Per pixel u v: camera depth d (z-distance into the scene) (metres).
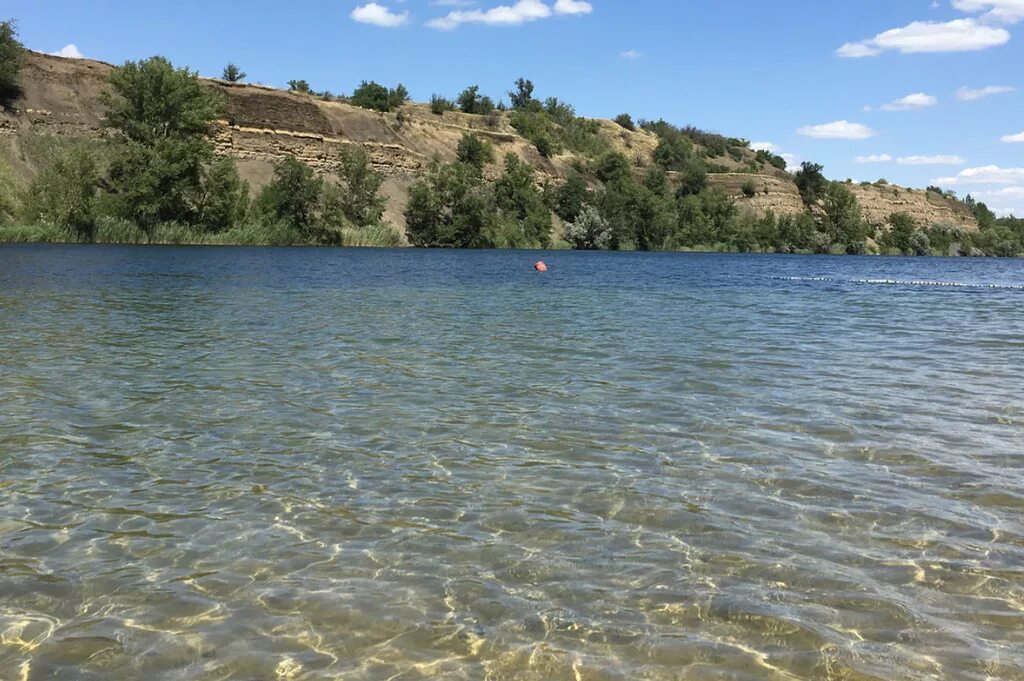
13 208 66.12
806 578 5.92
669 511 7.23
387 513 7.14
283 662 4.80
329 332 18.45
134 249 58.75
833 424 10.28
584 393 12.09
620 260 68.94
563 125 153.12
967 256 135.38
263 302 25.11
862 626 5.25
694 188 132.12
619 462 8.65
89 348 15.57
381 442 9.34
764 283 41.28
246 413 10.62
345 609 5.42
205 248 65.56
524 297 29.14
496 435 9.69
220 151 85.94
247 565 6.07
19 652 4.88
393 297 27.84
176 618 5.29
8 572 5.91
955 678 4.68
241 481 7.95
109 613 5.35
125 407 10.84
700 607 5.48
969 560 6.23
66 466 8.30
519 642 5.04
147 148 68.38
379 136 100.69
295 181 78.62
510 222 95.31
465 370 13.90
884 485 7.93
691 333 19.28
